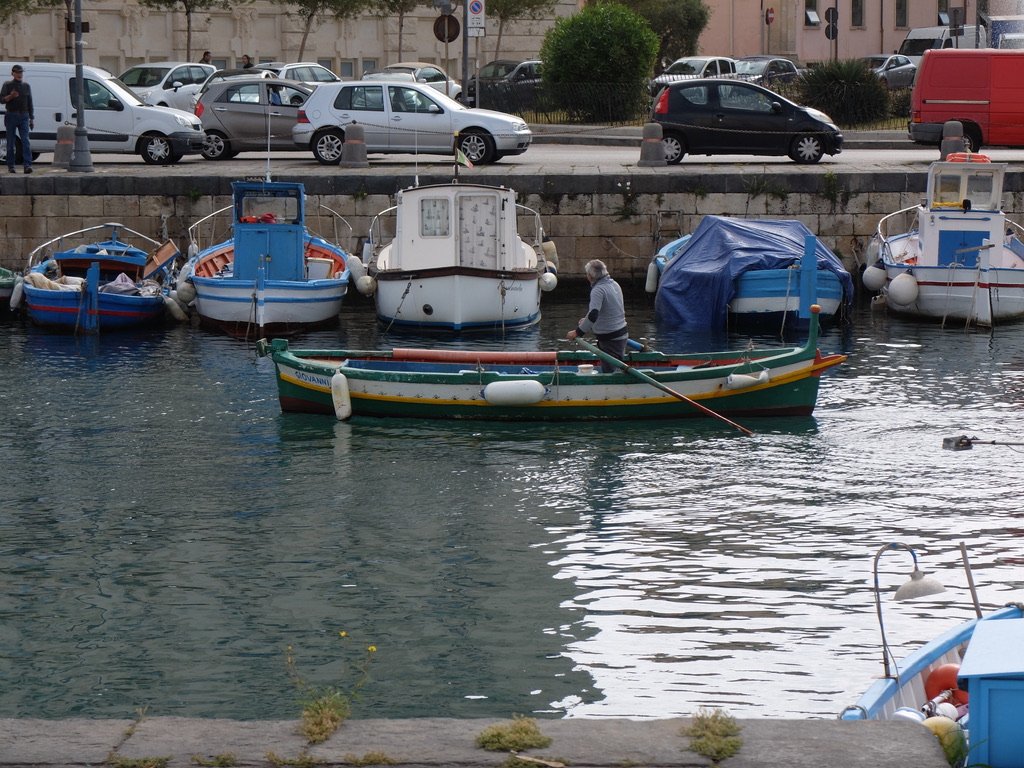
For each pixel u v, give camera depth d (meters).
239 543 17.73
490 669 13.62
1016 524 18.33
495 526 18.42
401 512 19.09
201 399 26.38
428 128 41.38
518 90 55.97
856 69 53.72
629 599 15.56
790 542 17.62
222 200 38.66
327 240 38.69
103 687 13.29
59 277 35.44
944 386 27.34
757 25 86.19
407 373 24.48
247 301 33.44
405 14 71.25
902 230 39.22
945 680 10.45
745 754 8.03
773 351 25.53
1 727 8.43
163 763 8.02
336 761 8.02
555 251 38.03
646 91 55.69
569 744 8.19
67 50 66.31
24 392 26.91
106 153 42.38
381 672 13.59
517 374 24.33
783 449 22.44
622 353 24.97
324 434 23.62
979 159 35.59
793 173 39.06
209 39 68.69
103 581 16.31
